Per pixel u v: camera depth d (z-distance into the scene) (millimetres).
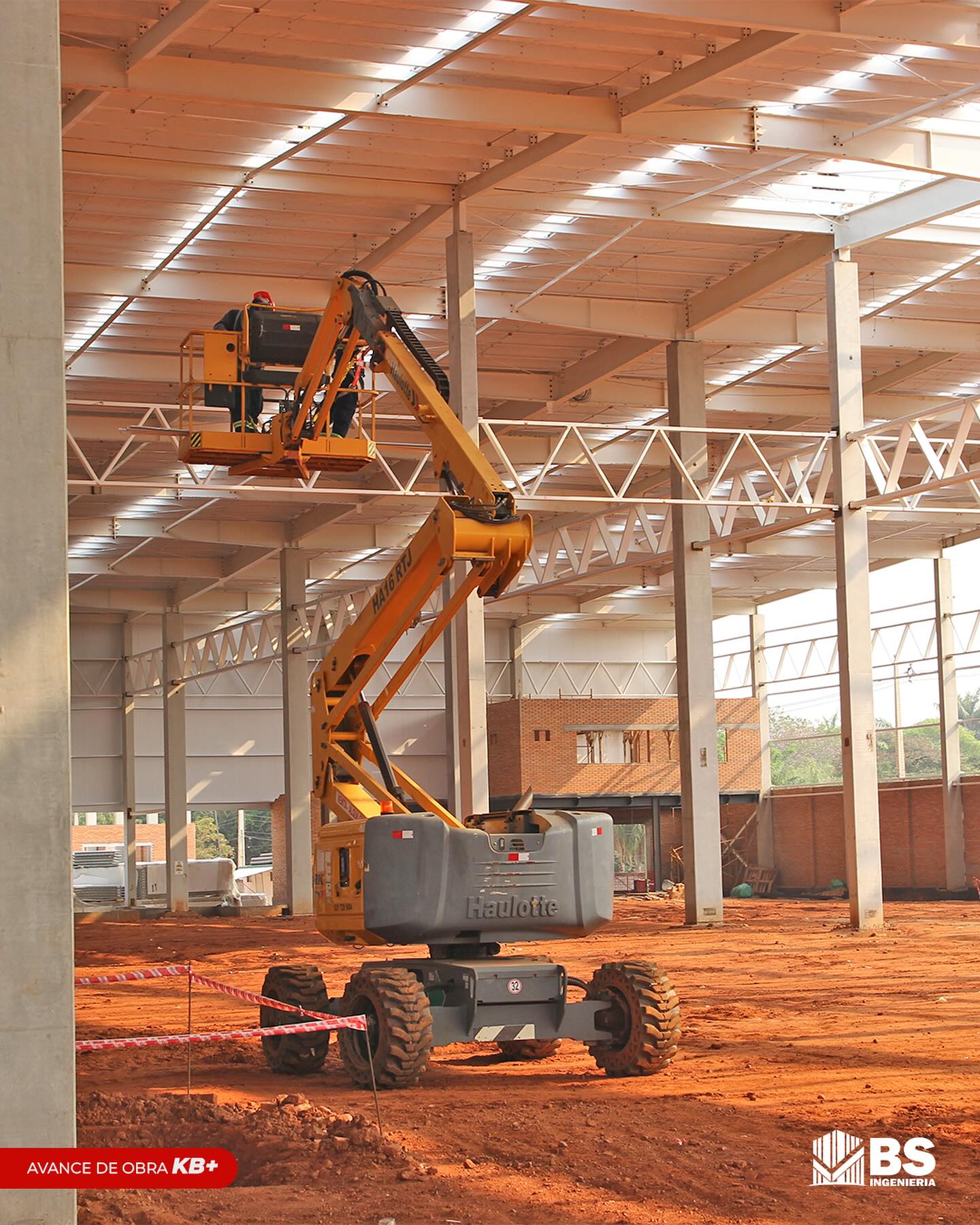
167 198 23953
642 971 13078
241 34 19969
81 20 19328
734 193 25859
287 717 44625
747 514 45125
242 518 43969
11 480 6645
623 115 22047
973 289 30031
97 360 30375
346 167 23781
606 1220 8000
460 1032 12570
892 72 21641
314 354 15680
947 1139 9898
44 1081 6406
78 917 48156
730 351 32688
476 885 12695
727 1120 10719
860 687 28078
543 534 48281
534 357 32375
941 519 40062
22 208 6754
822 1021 16203
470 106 21359
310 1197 8516
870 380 35250
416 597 13203
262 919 44094
